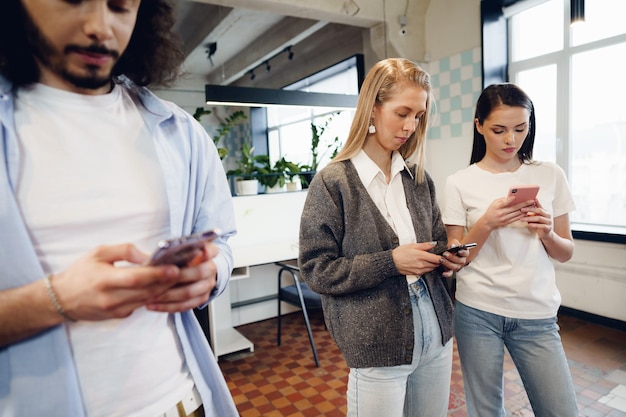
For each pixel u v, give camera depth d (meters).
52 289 0.48
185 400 0.70
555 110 3.44
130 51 0.69
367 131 1.10
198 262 0.51
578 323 3.08
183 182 0.72
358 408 1.06
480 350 1.33
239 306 3.48
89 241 0.60
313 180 1.11
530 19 3.56
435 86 4.16
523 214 1.24
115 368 0.61
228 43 5.96
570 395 1.24
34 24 0.50
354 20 3.88
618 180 3.09
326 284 1.02
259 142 7.57
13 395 0.54
